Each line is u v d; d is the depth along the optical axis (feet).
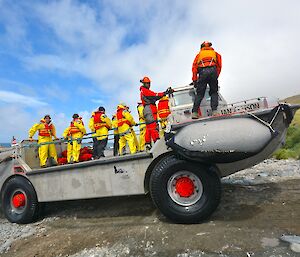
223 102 19.29
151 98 19.65
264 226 12.21
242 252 10.18
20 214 18.01
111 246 12.34
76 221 17.01
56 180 17.02
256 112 13.47
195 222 13.56
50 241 14.06
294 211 13.58
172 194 13.89
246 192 17.87
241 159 13.03
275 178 21.33
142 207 17.58
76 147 22.66
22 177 18.24
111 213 17.44
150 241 12.21
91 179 15.96
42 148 20.90
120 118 22.13
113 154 24.17
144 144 22.00
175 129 14.21
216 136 13.03
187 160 13.69
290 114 13.62
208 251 10.61
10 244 14.51
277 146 14.67
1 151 19.31
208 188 13.43
